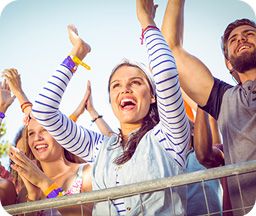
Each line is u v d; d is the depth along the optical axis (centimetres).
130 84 399
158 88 365
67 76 398
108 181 384
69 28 413
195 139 387
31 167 403
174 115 369
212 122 391
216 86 397
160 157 379
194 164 381
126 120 396
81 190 392
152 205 359
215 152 384
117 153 390
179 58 402
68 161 400
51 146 403
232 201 374
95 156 396
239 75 398
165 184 315
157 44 375
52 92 389
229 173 310
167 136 382
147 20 404
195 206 372
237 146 384
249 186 374
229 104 392
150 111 395
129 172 380
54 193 396
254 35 402
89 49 407
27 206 339
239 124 388
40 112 387
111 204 369
